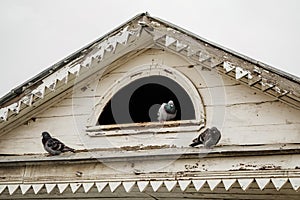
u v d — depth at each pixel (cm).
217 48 502
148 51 547
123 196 517
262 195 474
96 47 539
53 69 542
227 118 489
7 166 532
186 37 516
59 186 509
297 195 462
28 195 537
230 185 459
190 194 496
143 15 543
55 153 527
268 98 483
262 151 458
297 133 463
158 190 491
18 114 545
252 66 482
